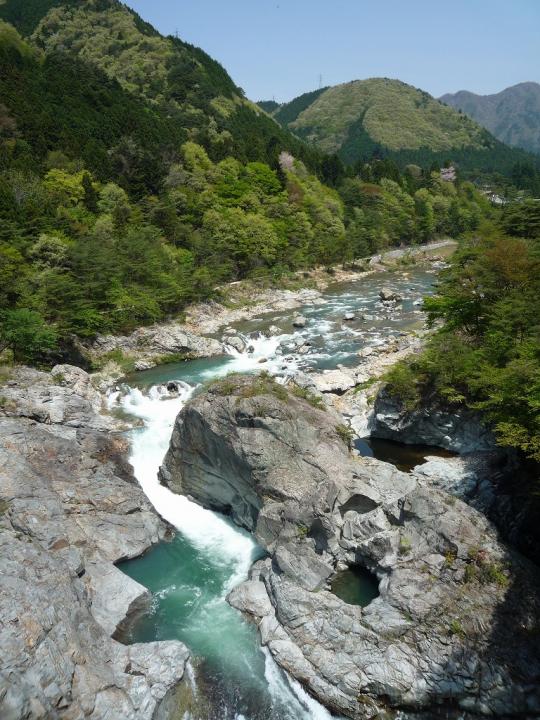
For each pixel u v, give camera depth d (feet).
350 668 54.39
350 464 79.30
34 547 60.39
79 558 64.90
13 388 111.45
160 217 239.91
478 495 80.89
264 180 321.73
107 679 50.80
